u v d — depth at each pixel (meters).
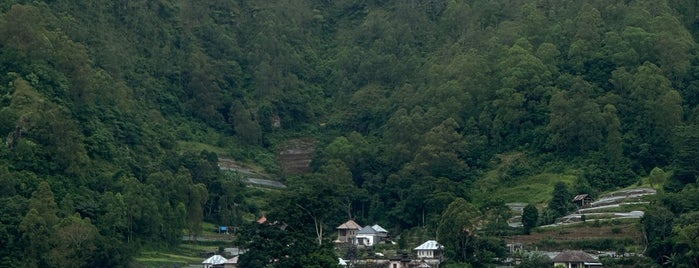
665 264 192.50
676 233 194.12
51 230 198.25
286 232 181.00
